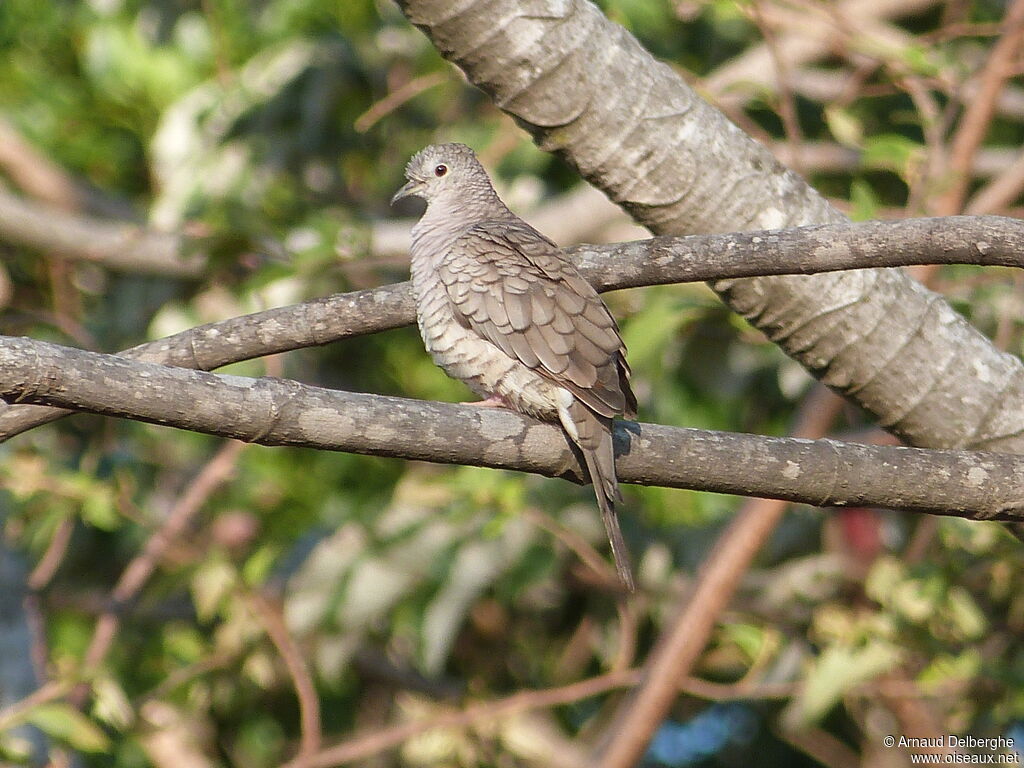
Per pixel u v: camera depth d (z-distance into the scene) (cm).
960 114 1380
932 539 1183
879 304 721
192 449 1437
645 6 1060
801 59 1317
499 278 747
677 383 1259
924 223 632
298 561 1388
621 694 1325
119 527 1338
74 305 1366
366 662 1409
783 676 1160
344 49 1420
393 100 1095
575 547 1129
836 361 736
